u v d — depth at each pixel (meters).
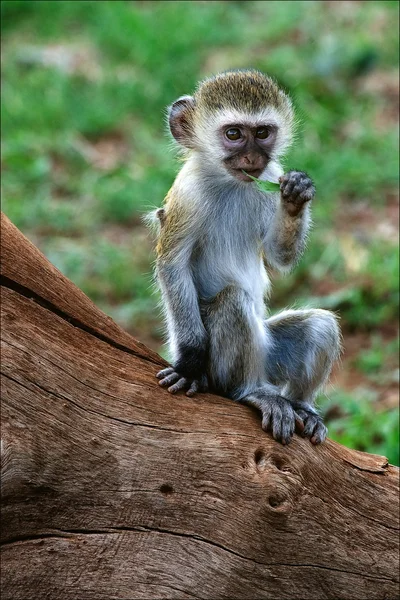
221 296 10.38
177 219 10.85
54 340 8.54
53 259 20.30
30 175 23.33
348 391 15.80
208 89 11.37
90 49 29.75
